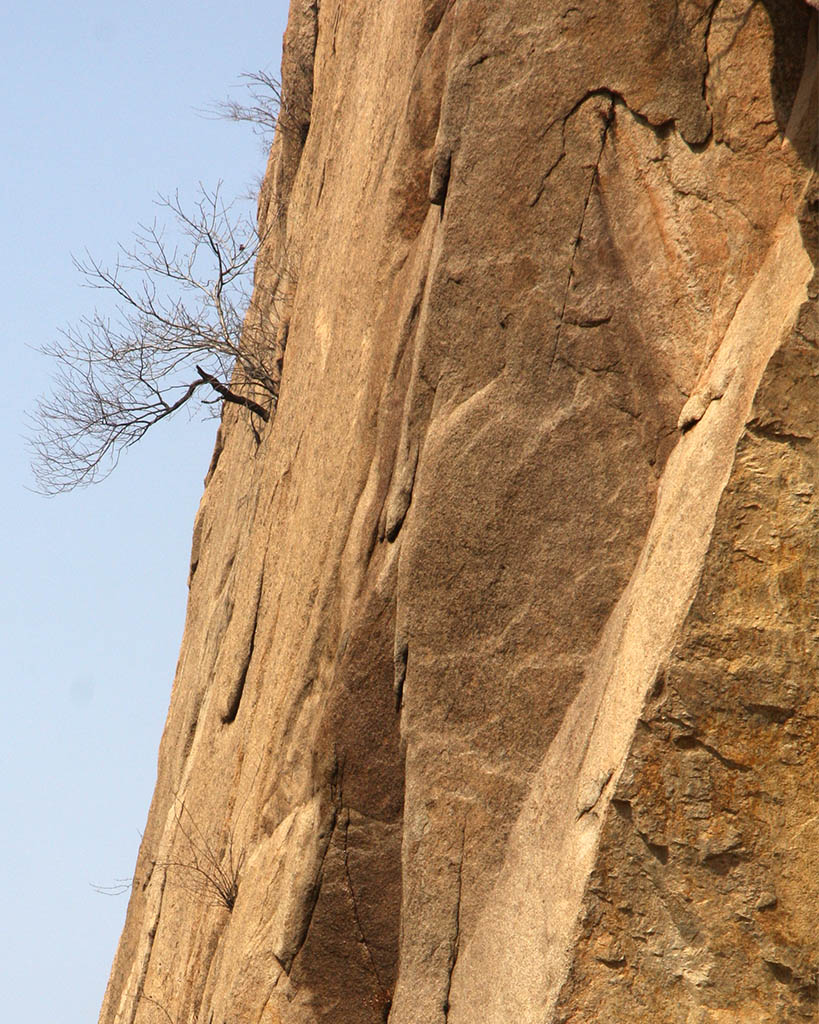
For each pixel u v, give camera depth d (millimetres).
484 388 25750
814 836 19859
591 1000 20312
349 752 29234
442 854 25234
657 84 24453
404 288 31953
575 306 25062
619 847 20484
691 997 20031
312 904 29562
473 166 26000
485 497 25484
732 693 20125
